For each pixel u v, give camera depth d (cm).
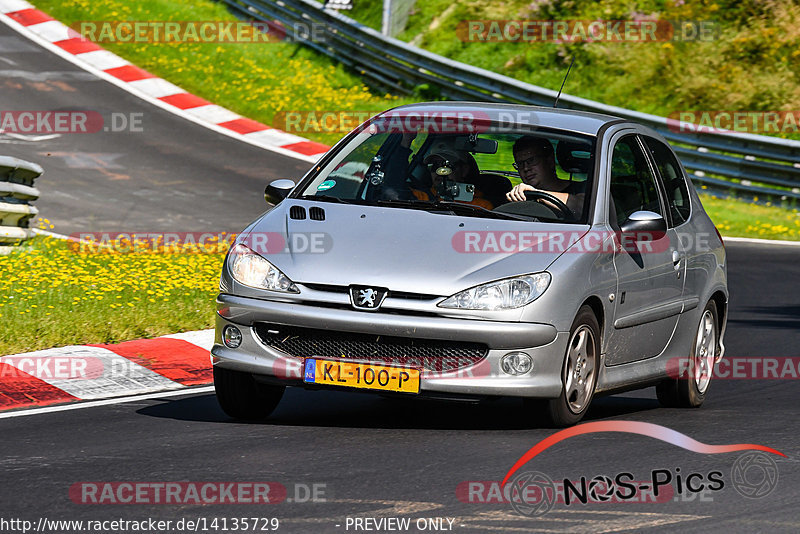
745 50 9644
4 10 9788
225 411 2347
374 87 9250
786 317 4134
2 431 2203
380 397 2666
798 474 1986
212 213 5831
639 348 2525
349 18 9400
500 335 2130
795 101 9194
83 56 9044
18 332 3005
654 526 1648
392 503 1727
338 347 2184
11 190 4172
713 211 7181
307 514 1662
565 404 2245
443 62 8756
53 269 3906
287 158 7425
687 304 2691
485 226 2298
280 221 2362
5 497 1736
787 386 3055
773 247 6212
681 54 9662
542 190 2455
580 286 2233
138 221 5525
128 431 2214
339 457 2008
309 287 2188
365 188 2511
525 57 9781
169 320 3338
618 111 7969
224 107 8512
